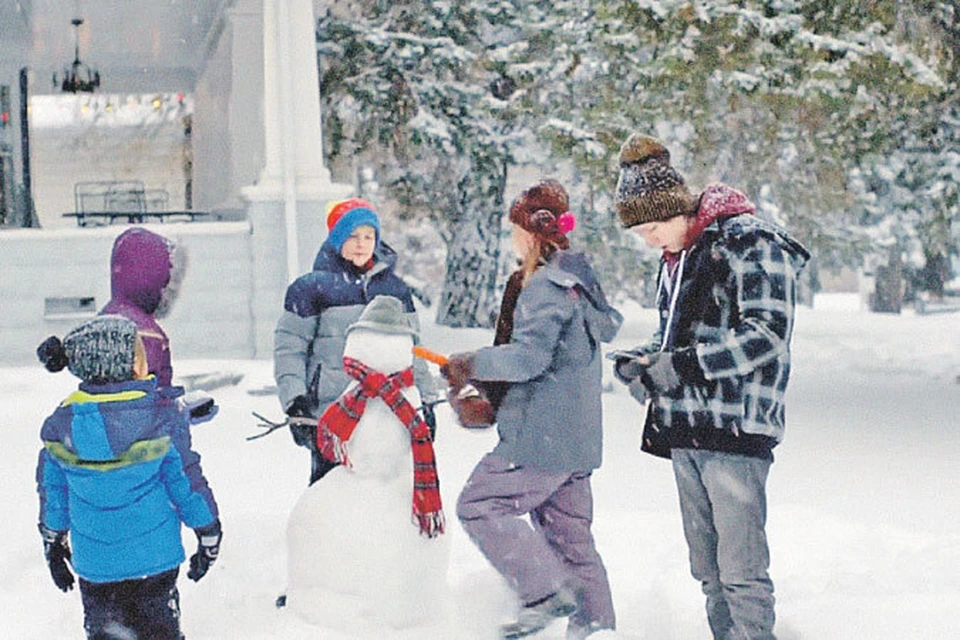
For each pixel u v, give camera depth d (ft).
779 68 42.96
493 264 76.18
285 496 25.76
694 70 43.16
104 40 69.41
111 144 80.59
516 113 68.39
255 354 51.88
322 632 16.49
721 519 14.14
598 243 82.69
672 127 72.59
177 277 20.70
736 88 43.34
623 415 39.19
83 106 79.97
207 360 49.26
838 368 59.47
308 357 19.04
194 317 51.44
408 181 75.41
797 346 73.00
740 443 13.93
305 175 52.01
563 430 16.06
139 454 14.02
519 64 68.08
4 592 19.04
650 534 21.91
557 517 16.67
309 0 52.42
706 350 13.57
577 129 54.75
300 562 17.04
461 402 16.38
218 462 30.27
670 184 14.55
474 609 17.70
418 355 16.35
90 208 80.18
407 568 16.67
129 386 14.16
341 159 69.62
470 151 68.49
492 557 16.16
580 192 81.35
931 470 29.76
